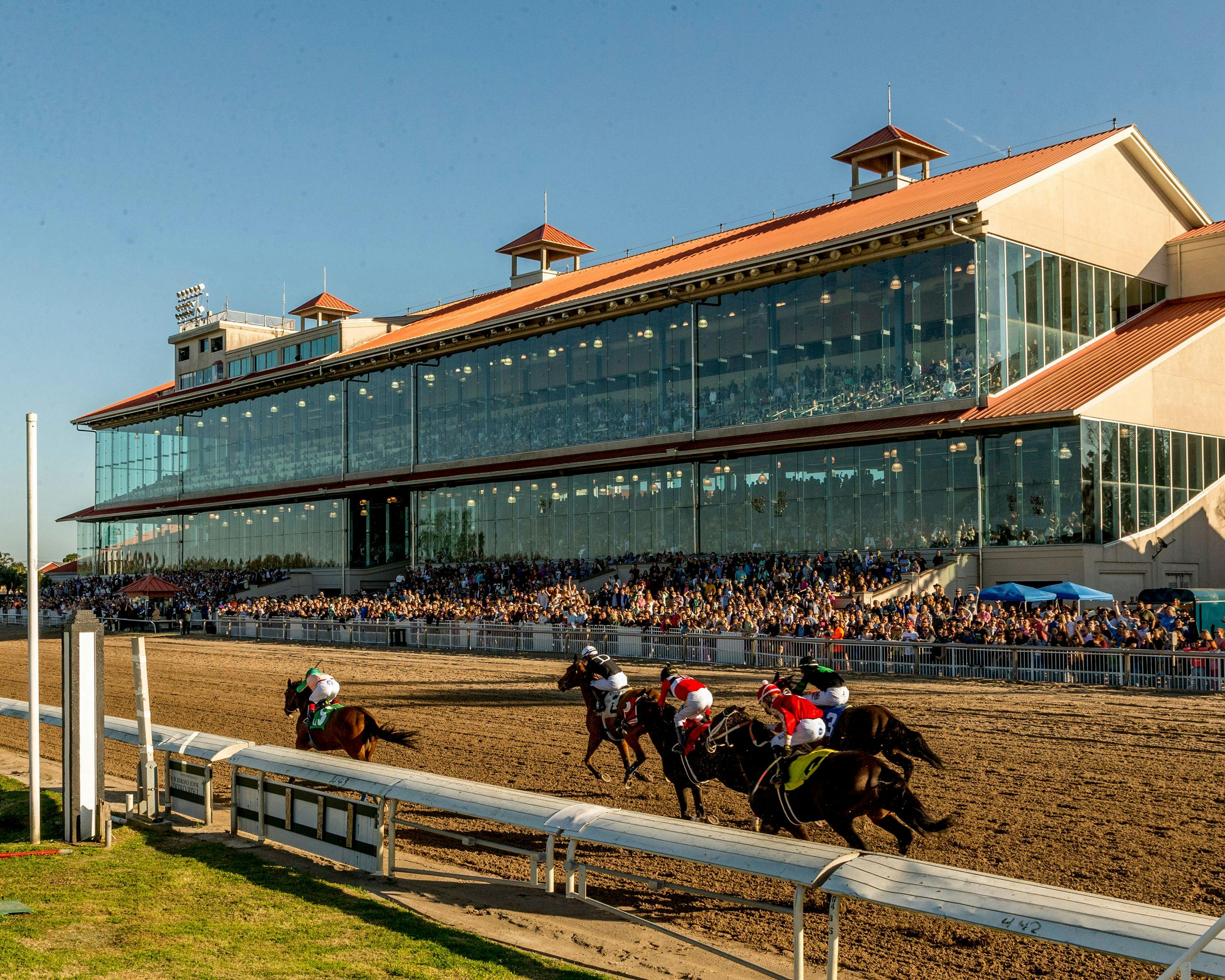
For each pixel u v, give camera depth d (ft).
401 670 93.86
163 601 185.26
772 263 121.60
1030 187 115.03
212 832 38.11
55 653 127.54
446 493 170.19
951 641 78.74
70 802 36.04
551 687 77.71
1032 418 101.81
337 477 187.21
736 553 128.16
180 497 227.20
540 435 152.97
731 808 39.93
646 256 172.96
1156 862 31.50
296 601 158.40
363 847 32.96
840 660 80.74
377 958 24.86
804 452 123.54
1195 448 114.93
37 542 35.76
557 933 27.68
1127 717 55.98
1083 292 122.21
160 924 27.02
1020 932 20.03
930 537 111.75
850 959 25.79
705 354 133.18
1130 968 24.89
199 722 64.59
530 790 43.52
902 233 110.73
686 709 35.29
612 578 133.80
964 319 109.81
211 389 211.82
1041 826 35.65
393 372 177.47
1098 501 101.71
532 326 150.20
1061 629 75.25
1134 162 131.13
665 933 26.02
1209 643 72.02
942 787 41.65
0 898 29.19
